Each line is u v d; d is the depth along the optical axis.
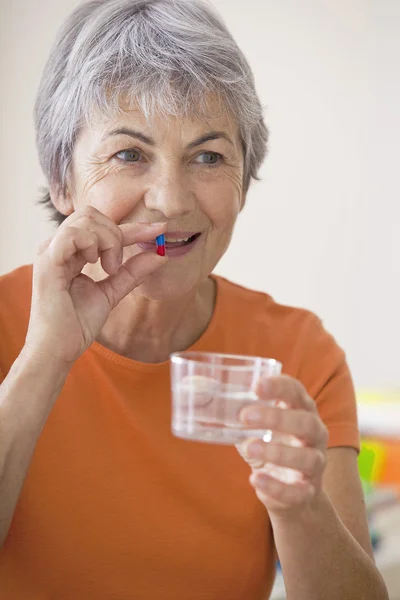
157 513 1.42
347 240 3.60
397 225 3.65
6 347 1.47
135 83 1.32
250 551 1.44
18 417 1.22
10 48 2.70
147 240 1.32
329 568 1.25
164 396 1.48
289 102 3.38
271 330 1.63
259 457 1.07
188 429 1.11
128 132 1.34
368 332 3.65
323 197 3.54
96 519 1.40
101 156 1.37
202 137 1.35
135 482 1.42
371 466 2.76
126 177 1.36
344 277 3.62
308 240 3.53
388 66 3.56
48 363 1.24
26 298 1.52
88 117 1.37
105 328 1.52
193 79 1.33
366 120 3.56
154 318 1.49
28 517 1.38
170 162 1.35
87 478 1.41
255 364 1.14
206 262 1.44
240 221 3.33
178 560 1.41
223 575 1.42
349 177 3.57
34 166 2.79
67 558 1.38
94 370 1.47
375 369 3.65
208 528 1.43
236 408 1.09
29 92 2.75
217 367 1.09
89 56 1.34
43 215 2.81
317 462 1.08
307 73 3.41
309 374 1.60
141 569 1.40
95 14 1.37
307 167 3.47
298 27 3.36
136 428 1.45
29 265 1.59
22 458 1.22
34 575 1.38
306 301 3.57
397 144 3.61
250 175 1.55
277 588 1.92
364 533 1.43
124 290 1.33
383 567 2.18
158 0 1.37
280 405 1.17
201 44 1.33
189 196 1.37
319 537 1.23
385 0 3.50
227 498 1.44
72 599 1.38
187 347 1.57
